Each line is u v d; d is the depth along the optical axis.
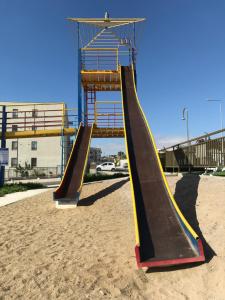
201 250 6.33
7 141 62.41
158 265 6.23
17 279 6.14
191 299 5.27
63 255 7.42
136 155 12.36
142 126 14.99
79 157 17.98
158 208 8.78
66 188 15.02
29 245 8.20
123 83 21.47
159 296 5.45
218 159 16.11
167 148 28.20
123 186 17.25
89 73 24.09
